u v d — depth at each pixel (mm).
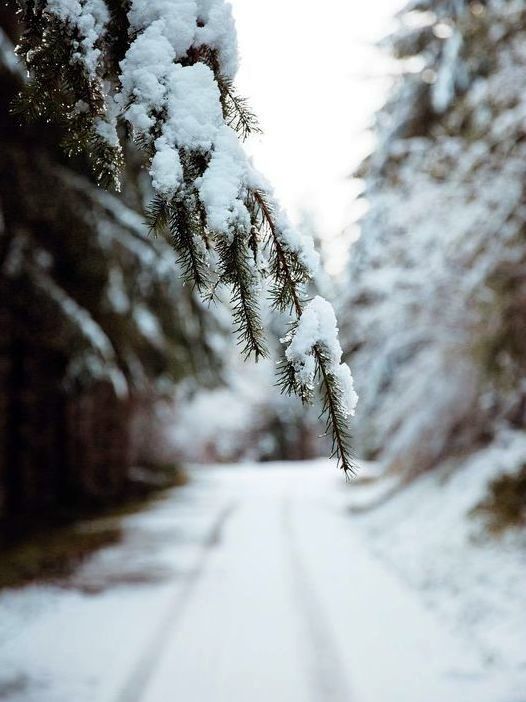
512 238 8961
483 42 9844
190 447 35406
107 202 9141
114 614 7324
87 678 5297
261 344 1502
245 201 1510
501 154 9258
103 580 9102
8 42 6172
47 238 9875
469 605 7398
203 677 5359
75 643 6242
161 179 1420
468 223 9844
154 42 1499
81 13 1533
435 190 10820
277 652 6055
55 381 13016
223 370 15797
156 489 24984
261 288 1526
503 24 9375
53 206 8914
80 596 8156
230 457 46062
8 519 12523
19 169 8219
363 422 14766
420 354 13531
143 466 28859
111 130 1599
